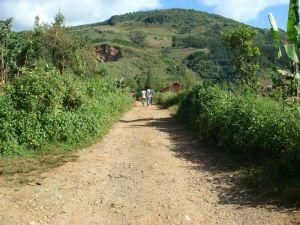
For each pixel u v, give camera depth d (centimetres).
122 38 19212
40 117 1364
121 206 806
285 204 786
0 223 714
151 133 1825
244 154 1172
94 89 2247
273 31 532
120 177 1021
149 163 1174
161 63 12756
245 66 2395
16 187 922
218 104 1605
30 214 760
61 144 1356
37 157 1209
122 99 3422
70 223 721
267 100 1335
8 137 1251
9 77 2586
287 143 970
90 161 1193
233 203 820
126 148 1423
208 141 1476
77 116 1499
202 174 1052
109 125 2003
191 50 16000
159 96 5247
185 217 748
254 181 936
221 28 19762
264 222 713
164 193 892
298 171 906
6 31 2727
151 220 736
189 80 4388
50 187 927
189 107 2206
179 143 1535
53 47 3109
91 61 3628
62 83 1556
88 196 868
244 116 1256
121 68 11369
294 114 1062
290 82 1009
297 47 542
